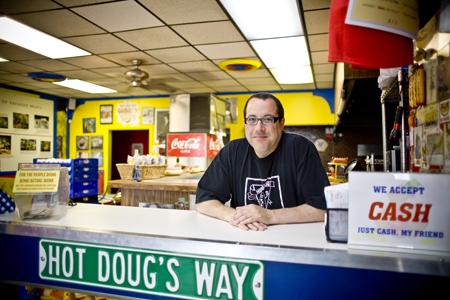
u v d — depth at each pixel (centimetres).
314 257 86
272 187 148
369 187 88
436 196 83
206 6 318
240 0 306
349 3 96
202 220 126
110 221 122
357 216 88
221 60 504
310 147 143
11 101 714
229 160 156
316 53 457
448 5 101
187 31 383
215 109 469
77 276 108
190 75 604
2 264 118
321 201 127
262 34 390
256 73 580
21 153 741
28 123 757
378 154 659
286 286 89
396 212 85
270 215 118
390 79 171
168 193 288
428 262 79
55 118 834
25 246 115
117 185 292
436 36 113
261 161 148
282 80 631
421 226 84
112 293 104
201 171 421
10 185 140
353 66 114
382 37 99
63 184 129
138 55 481
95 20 352
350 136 682
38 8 324
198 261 96
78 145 872
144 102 824
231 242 93
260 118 138
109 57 492
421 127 133
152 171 321
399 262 80
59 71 578
